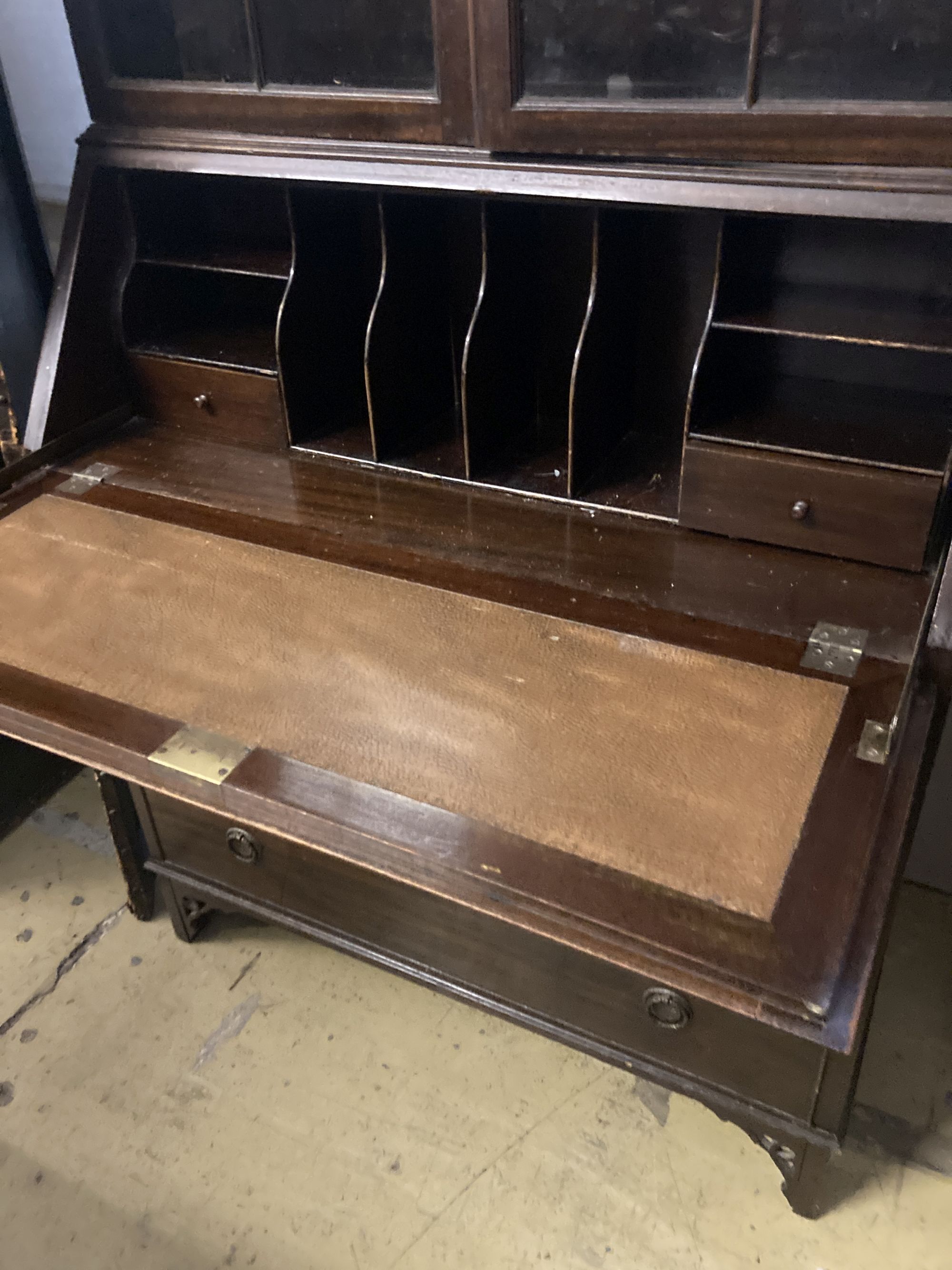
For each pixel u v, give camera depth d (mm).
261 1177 1487
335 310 1715
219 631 1350
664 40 1160
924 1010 1670
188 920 1756
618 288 1485
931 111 1076
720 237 1263
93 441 1797
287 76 1399
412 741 1166
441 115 1312
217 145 1481
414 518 1545
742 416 1424
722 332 1377
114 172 1669
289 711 1221
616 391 1605
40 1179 1498
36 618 1395
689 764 1111
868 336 1233
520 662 1264
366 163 1377
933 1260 1368
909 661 1219
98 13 1476
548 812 1073
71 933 1850
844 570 1372
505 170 1301
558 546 1463
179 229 1808
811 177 1152
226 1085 1601
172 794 1165
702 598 1345
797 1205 1380
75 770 2211
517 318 1608
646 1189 1454
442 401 1811
